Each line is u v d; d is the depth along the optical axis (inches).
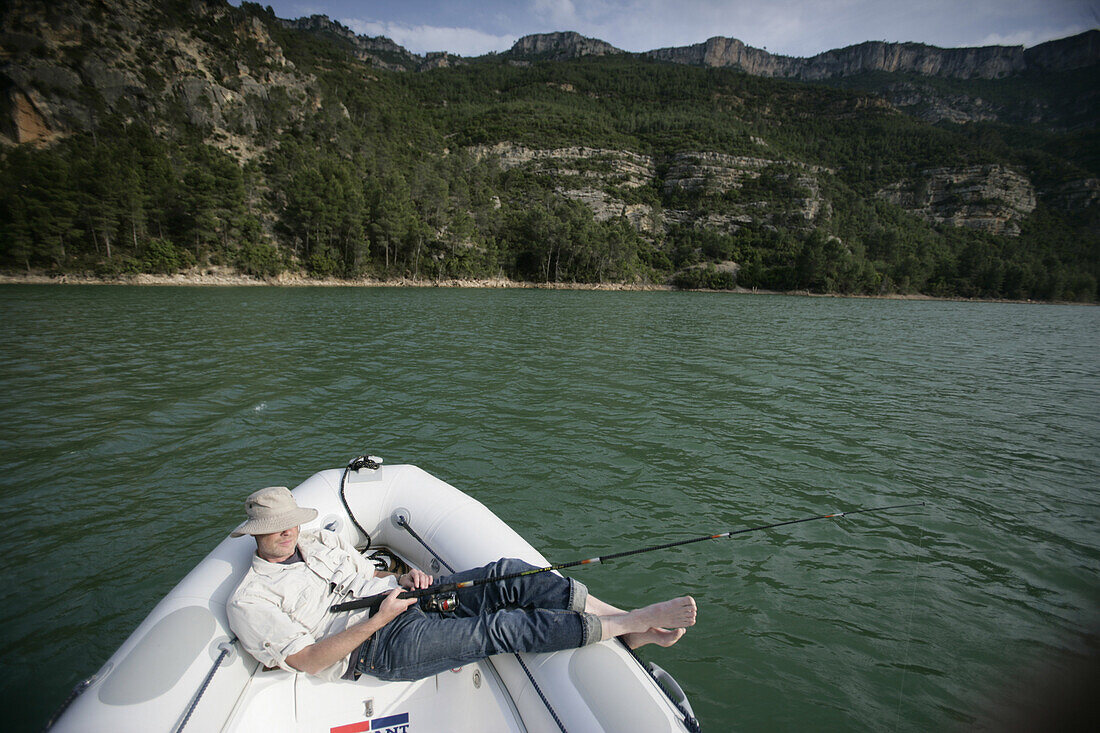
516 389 417.1
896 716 123.6
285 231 2549.2
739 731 118.0
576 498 230.1
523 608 106.7
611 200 4677.7
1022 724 120.7
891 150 6766.7
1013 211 5280.5
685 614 96.5
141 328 714.8
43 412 324.2
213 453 263.6
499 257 3161.9
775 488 250.5
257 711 87.7
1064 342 1019.3
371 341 652.7
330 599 100.8
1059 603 170.7
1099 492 261.7
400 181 3021.7
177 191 2148.1
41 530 188.7
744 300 2541.8
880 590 174.2
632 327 965.2
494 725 96.5
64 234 1845.5
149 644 82.5
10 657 129.8
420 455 270.4
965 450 318.7
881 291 3816.4
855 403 424.8
